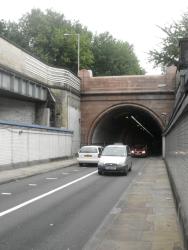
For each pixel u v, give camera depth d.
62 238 9.45
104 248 8.38
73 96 50.25
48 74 45.34
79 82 54.03
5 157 28.39
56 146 41.47
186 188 9.17
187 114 9.39
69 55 71.12
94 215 12.31
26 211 12.85
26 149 32.62
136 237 9.29
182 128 11.33
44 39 70.88
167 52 56.25
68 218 11.81
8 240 9.23
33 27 72.31
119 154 28.03
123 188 19.47
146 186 19.77
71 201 15.09
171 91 52.53
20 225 10.80
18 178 23.14
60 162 38.84
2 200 15.11
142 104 53.53
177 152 14.23
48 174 27.09
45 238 9.44
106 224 10.77
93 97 54.53
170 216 11.88
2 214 12.29
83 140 54.50
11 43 35.53
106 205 14.22
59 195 16.69
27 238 9.42
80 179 23.73
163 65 57.06
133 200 15.05
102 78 54.38
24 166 31.81
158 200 15.05
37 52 69.06
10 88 34.34
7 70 33.34
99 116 54.28
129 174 27.70
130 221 11.13
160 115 52.91
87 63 72.81
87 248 8.44
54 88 45.62
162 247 8.37
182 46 12.91
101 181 22.75
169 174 23.23
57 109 45.66
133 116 73.00
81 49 72.00
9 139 29.08
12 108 40.00
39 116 44.97
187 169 9.03
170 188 18.91
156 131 87.19
